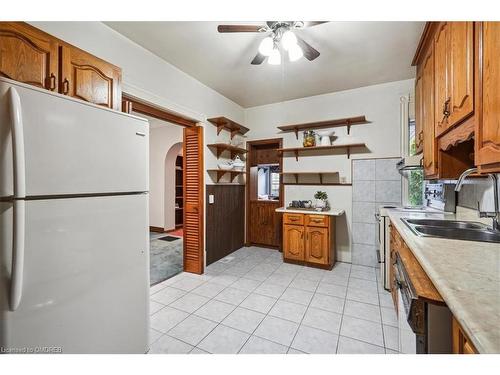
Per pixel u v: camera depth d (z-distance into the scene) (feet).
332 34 7.05
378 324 6.50
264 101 13.23
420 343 2.87
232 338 5.95
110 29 6.72
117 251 4.47
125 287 4.64
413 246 4.15
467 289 2.59
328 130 12.07
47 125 3.42
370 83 10.81
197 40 7.37
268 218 14.07
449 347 2.75
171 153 19.30
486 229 5.16
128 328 4.70
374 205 11.14
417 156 7.80
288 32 5.96
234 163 12.42
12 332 3.08
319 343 5.74
